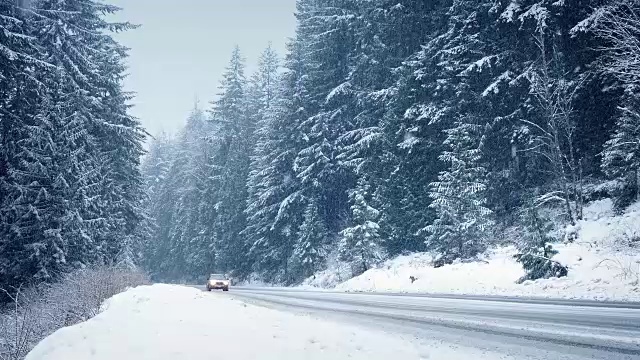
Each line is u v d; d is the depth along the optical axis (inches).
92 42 1333.7
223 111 2381.9
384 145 1289.4
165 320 347.6
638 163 806.5
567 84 963.3
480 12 1150.3
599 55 952.9
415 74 1234.6
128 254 1304.1
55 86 1053.2
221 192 2140.7
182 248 2672.2
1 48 854.5
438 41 1230.9
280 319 392.8
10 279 912.9
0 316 684.1
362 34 1521.9
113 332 293.6
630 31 848.9
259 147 1865.2
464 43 1173.1
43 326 511.2
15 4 992.9
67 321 518.9
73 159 1013.8
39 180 948.0
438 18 1315.2
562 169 936.3
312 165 1509.6
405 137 1251.2
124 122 1382.9
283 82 1830.7
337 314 532.1
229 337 284.2
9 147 930.1
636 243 709.9
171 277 2817.4
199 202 2480.3
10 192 914.1
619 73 874.8
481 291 763.4
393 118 1282.0
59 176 946.7
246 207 2003.0
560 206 1026.1
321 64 1664.6
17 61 914.7
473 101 1147.3
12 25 955.3
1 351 442.9
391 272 1091.9
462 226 1008.2
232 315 401.4
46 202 941.2
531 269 735.1
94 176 1112.2
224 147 2329.0
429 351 270.2
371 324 430.6
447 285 867.4
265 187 1750.7
